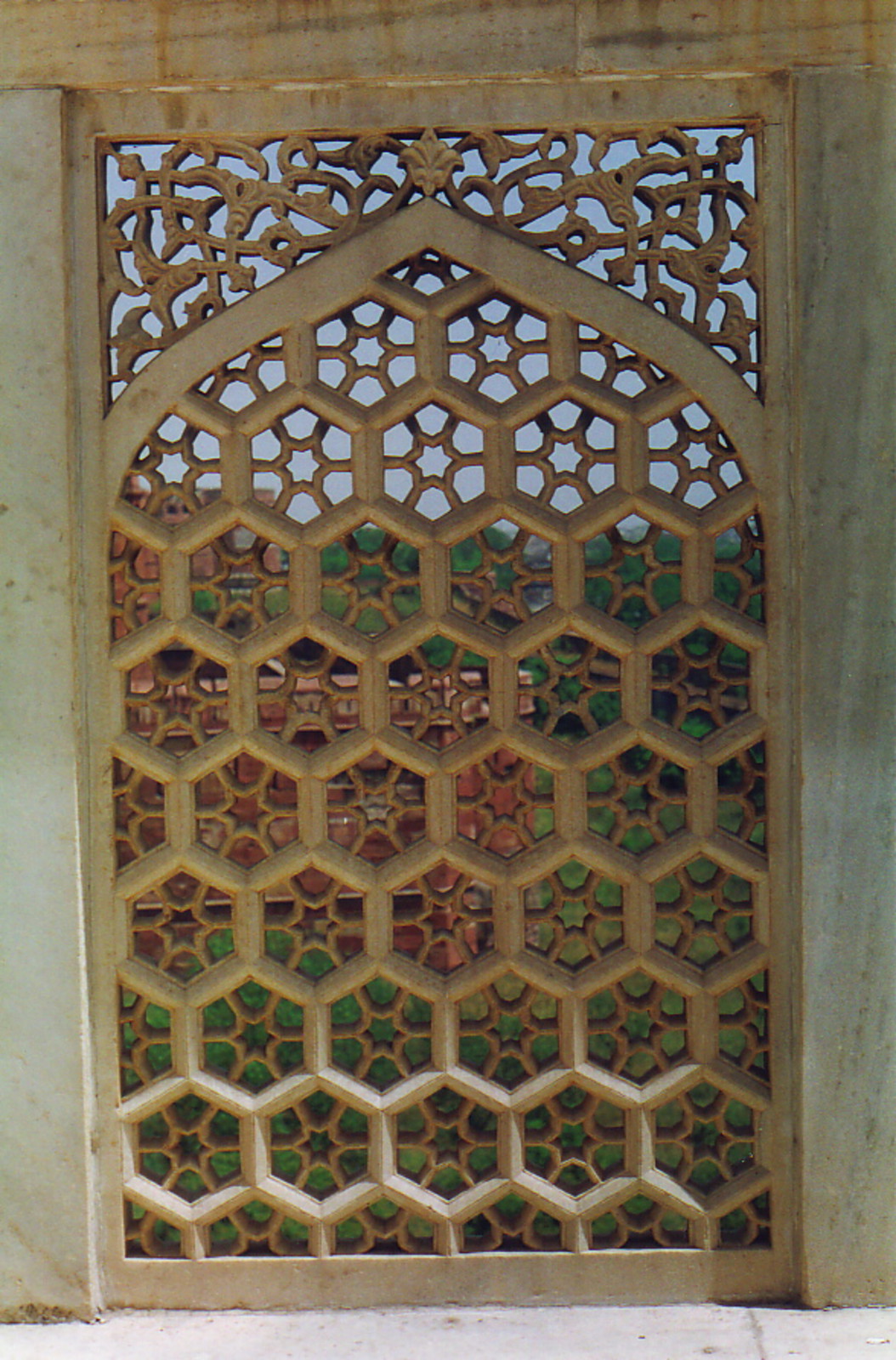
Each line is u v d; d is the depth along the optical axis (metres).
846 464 1.73
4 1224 1.82
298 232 1.74
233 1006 1.84
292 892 1.83
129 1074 1.96
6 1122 1.81
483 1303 1.86
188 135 1.74
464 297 1.74
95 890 1.82
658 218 1.73
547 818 6.35
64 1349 1.77
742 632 1.77
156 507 1.79
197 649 1.79
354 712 3.88
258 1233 1.88
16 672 1.77
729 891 5.23
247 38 1.71
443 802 1.79
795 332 1.72
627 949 1.81
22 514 1.75
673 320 1.74
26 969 1.79
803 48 1.69
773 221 1.73
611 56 1.70
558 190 1.72
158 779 1.80
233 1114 1.84
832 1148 1.81
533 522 1.75
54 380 1.73
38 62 1.72
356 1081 1.84
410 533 1.76
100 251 1.76
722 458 1.77
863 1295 1.82
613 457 1.76
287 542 1.76
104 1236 1.85
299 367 1.75
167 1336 1.80
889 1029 1.79
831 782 1.76
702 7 1.69
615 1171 1.88
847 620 1.75
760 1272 1.85
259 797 1.81
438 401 1.75
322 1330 1.81
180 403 1.76
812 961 1.78
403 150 1.73
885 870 1.77
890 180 1.70
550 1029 1.84
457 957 3.37
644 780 1.81
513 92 1.72
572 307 1.73
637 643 1.77
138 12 1.71
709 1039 1.83
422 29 1.70
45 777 1.78
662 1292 1.85
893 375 1.72
